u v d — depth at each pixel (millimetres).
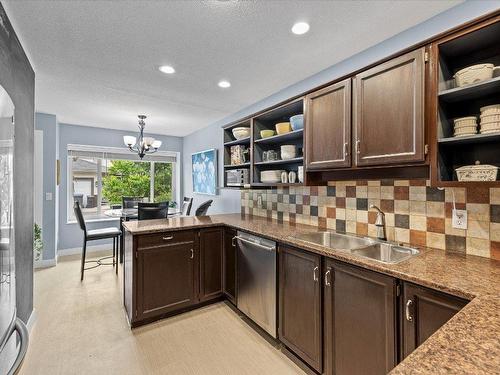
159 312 2359
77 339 2111
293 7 1665
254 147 2781
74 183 4926
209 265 2656
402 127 1502
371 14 1732
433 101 1390
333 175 2158
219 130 4438
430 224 1692
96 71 2551
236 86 2953
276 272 2037
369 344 1391
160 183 5863
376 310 1357
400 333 1264
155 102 3490
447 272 1247
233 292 2582
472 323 787
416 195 1761
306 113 2135
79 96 3238
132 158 5430
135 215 3973
